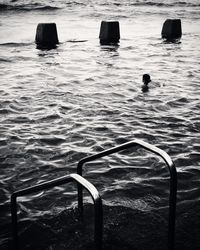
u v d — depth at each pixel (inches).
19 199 207.3
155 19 1633.9
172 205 127.9
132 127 333.7
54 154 270.7
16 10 1812.3
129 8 2219.5
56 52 761.6
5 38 959.0
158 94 450.0
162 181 228.1
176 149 282.5
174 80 524.4
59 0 2536.9
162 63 655.1
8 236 174.9
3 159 259.8
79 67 609.9
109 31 928.9
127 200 204.2
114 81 514.9
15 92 450.3
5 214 193.3
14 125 334.0
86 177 233.9
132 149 278.8
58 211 194.7
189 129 329.4
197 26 1393.9
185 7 2498.8
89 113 373.1
